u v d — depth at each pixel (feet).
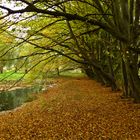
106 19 55.52
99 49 106.83
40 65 69.87
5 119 77.51
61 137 51.03
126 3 53.72
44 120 68.13
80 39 76.33
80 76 235.40
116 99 82.17
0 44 50.55
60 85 173.27
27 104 111.75
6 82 191.21
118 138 46.57
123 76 80.12
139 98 70.33
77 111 73.46
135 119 57.06
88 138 48.44
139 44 55.52
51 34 68.85
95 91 115.03
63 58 86.63
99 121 58.90
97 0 57.62
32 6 37.78
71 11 64.80
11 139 54.65
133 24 53.57
